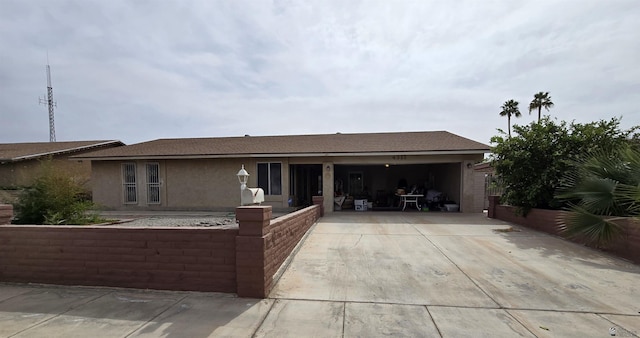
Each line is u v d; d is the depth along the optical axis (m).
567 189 6.56
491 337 2.74
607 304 3.43
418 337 2.74
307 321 3.03
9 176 16.30
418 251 5.79
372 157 13.02
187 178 13.95
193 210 13.89
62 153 18.70
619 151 5.88
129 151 14.60
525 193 8.19
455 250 5.86
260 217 3.57
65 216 8.12
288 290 3.84
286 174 13.30
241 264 3.60
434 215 11.41
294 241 5.79
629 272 4.54
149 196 14.12
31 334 2.75
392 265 4.91
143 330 2.83
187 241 3.77
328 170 13.11
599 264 4.95
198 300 3.51
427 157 12.68
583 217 5.50
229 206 13.67
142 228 3.84
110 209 14.24
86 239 3.93
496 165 8.98
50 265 3.98
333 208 13.27
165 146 15.53
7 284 4.00
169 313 3.19
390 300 3.55
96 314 3.16
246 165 13.55
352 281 4.18
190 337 2.71
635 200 4.89
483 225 8.87
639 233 4.97
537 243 6.44
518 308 3.33
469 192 12.37
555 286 3.99
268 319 3.07
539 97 32.53
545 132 8.20
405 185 17.00
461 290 3.85
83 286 3.91
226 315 3.14
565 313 3.21
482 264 4.96
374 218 10.48
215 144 15.51
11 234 4.05
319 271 4.60
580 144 7.68
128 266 3.86
